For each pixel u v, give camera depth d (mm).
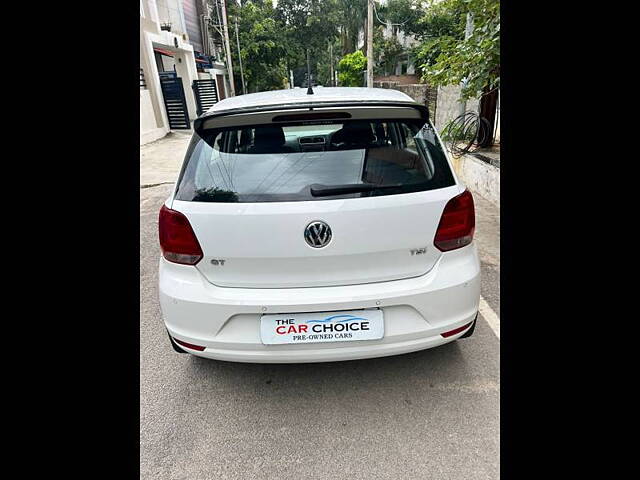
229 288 1716
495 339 2354
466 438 1742
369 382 2078
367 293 1666
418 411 1889
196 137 1820
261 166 1699
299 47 32312
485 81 4578
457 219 1736
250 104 1819
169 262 1766
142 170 8141
